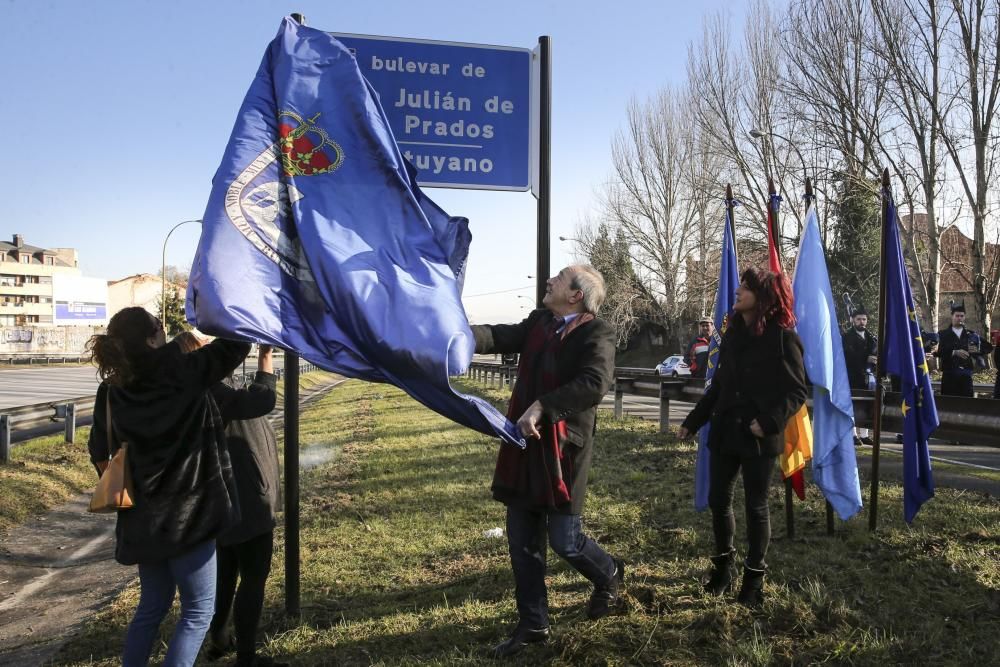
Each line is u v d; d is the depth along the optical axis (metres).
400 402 20.97
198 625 2.90
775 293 3.78
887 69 23.61
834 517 5.29
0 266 102.38
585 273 3.52
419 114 4.47
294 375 4.11
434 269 3.38
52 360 70.94
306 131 3.47
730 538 3.93
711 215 39.38
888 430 6.93
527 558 3.45
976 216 22.88
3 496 8.00
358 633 3.80
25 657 4.10
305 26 3.69
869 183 24.97
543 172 4.44
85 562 6.29
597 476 7.31
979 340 10.43
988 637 3.25
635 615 3.63
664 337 62.97
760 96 30.16
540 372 3.48
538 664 3.25
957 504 5.50
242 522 3.36
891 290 4.91
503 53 4.54
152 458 2.81
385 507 6.79
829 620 3.44
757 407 3.73
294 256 3.30
